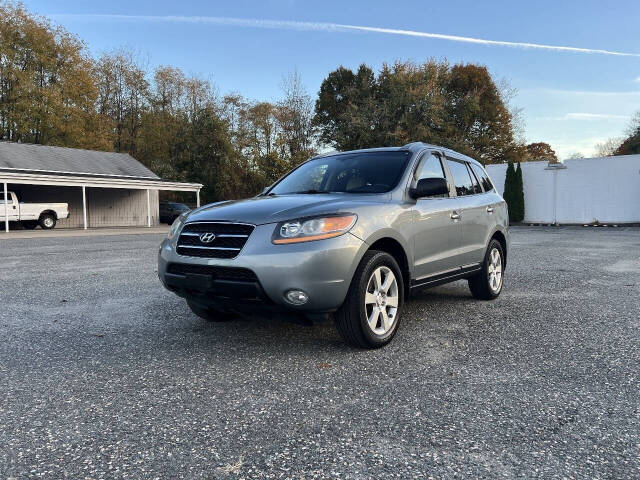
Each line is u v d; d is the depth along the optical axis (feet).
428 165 15.37
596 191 81.66
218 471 6.54
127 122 160.35
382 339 12.14
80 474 6.48
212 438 7.48
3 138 130.82
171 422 8.05
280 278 10.53
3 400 9.05
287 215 11.12
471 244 16.65
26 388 9.66
